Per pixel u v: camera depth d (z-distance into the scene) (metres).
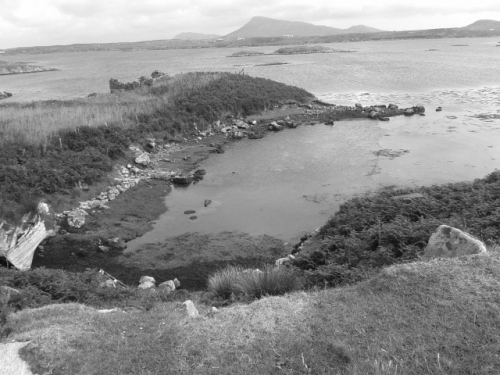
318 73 76.25
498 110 38.59
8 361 6.80
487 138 29.98
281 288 10.09
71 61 167.00
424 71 71.69
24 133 25.33
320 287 10.26
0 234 15.43
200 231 18.34
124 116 32.00
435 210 13.95
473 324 6.62
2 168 21.00
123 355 6.89
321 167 26.02
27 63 155.88
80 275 13.62
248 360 6.55
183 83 43.44
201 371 6.39
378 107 41.03
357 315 7.37
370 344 6.56
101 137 27.28
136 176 25.11
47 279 12.28
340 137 32.66
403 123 35.81
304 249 14.81
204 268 15.40
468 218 12.29
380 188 22.06
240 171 26.06
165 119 33.16
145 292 12.00
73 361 6.74
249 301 9.79
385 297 7.77
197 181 24.58
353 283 9.59
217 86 42.06
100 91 66.75
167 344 7.16
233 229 18.39
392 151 28.36
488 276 7.77
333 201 20.80
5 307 9.27
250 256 16.03
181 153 29.88
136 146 28.86
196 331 7.46
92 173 22.83
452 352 6.14
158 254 16.56
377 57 108.38
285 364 6.40
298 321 7.47
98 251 16.95
